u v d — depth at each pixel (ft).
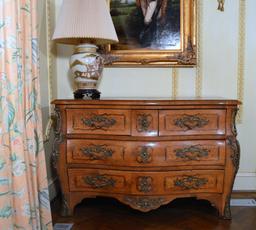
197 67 8.32
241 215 6.95
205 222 6.65
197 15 8.16
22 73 4.89
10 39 4.52
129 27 8.18
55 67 8.37
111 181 6.56
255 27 8.15
